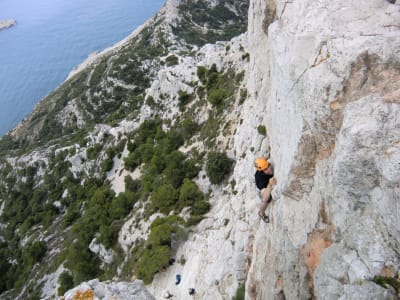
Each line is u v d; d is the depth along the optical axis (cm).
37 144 12494
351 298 791
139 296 1176
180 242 3603
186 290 2833
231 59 5481
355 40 880
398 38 840
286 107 1122
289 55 1079
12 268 7250
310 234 1015
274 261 1277
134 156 6375
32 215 8681
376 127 777
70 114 13250
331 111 895
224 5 15275
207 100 5444
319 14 1009
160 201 4359
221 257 2509
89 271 4916
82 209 7131
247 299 1652
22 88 18938
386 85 820
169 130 6062
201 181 4331
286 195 1145
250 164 2486
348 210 843
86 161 8206
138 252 4159
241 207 2508
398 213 710
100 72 13625
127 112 9950
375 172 774
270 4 1750
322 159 961
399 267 738
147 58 12788
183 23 14788
